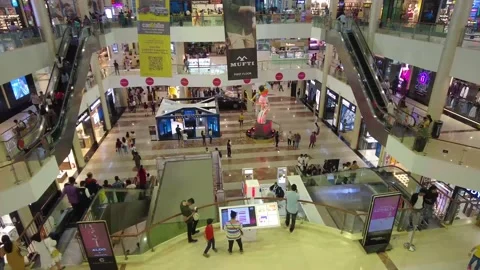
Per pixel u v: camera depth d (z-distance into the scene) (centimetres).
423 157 1051
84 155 1922
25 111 1811
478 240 820
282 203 960
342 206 1307
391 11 2094
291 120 2428
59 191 1459
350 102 1956
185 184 1348
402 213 822
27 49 1298
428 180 1293
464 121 1537
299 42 3150
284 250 789
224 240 838
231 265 743
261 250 791
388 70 2141
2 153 941
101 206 1080
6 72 1169
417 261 743
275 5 2936
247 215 810
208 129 2139
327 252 778
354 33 1642
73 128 1273
